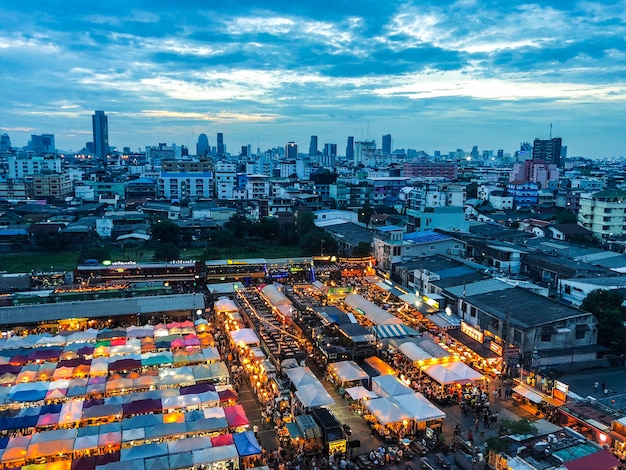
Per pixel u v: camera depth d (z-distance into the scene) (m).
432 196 158.12
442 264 89.62
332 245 116.38
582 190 199.12
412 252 97.88
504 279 79.56
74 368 50.06
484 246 99.69
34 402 44.09
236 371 54.66
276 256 116.25
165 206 171.50
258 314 67.25
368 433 43.25
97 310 67.00
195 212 157.12
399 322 63.22
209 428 39.41
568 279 80.75
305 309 68.50
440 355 53.03
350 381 49.00
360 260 99.44
